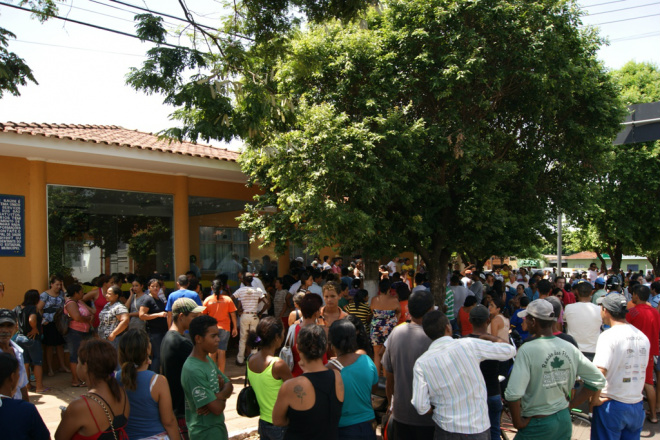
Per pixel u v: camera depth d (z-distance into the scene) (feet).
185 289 27.66
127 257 36.11
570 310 24.47
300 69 28.09
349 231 29.22
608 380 15.46
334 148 27.99
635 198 73.51
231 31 24.97
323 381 12.00
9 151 29.96
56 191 32.91
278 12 24.53
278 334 14.15
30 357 26.55
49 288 31.94
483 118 36.47
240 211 43.73
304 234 33.65
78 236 33.83
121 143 31.76
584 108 39.01
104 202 35.14
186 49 21.53
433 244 37.96
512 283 50.88
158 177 37.83
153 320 26.84
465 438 12.41
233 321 29.22
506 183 39.96
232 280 42.47
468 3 32.22
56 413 23.40
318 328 12.43
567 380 13.88
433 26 32.48
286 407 11.82
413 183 33.71
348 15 24.49
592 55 38.93
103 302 30.91
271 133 25.44
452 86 31.65
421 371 12.89
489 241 37.65
